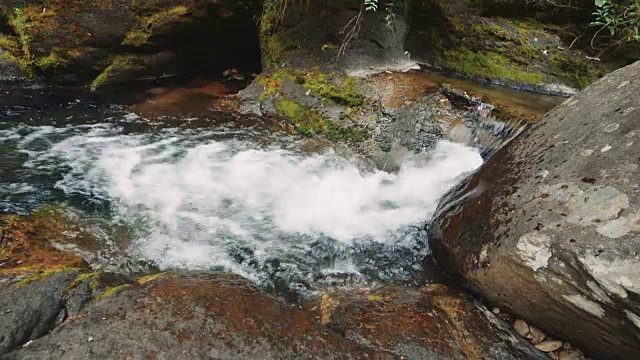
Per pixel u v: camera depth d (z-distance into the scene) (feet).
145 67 20.53
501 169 9.03
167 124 16.25
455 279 9.07
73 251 9.43
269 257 10.28
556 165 7.91
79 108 17.40
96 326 6.30
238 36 22.58
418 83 17.29
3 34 19.72
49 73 19.40
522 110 15.19
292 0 18.49
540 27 18.65
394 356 6.67
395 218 11.91
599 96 8.51
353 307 7.93
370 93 16.44
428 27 19.81
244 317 6.77
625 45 17.10
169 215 11.33
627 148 7.10
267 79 17.79
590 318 6.69
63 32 19.08
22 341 6.03
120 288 7.09
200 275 8.07
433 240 9.86
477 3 19.03
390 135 14.84
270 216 11.68
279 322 6.82
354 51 18.43
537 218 7.39
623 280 5.96
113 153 14.05
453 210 9.57
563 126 8.55
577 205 7.02
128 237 10.36
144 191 12.22
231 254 10.27
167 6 20.02
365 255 10.52
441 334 7.24
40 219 10.36
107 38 19.54
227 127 16.06
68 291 6.96
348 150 14.64
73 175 12.69
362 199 12.69
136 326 6.34
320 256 10.43
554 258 6.84
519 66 18.29
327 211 12.07
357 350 6.63
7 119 15.90
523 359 7.00
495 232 8.00
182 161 13.83
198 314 6.66
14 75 19.20
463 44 19.13
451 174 13.50
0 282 7.04
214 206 11.87
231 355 6.11
